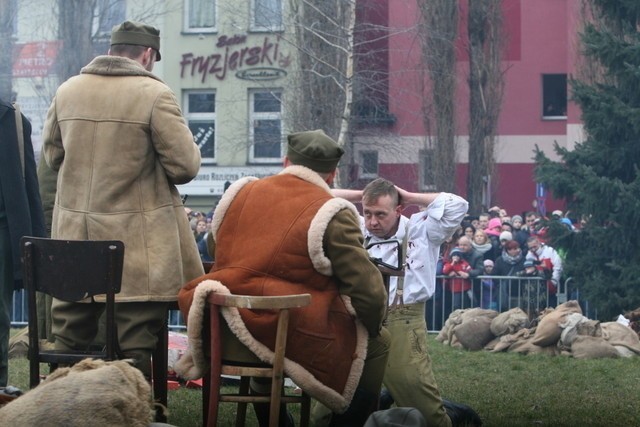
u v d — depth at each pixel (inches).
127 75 506.3
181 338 796.0
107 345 461.7
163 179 506.0
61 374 384.5
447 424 545.6
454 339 1200.8
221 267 445.4
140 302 493.4
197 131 3216.0
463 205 539.8
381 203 539.8
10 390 434.9
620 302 1599.4
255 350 426.0
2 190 554.6
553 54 3161.9
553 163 1768.0
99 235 494.3
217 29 3193.9
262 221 439.8
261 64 3154.5
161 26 3223.4
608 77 1892.2
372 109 3004.4
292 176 448.8
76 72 3225.9
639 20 1870.1
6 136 557.3
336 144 454.3
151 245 498.0
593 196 1690.5
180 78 3218.5
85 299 490.9
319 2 2800.2
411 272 541.6
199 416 629.0
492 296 1425.9
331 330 434.0
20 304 1407.5
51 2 3243.1
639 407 733.9
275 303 413.7
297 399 436.8
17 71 3253.0
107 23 3253.0
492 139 3024.1
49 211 671.8
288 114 2910.9
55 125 511.8
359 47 2901.1
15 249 552.4
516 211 3159.5
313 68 2861.7
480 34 3038.9
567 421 657.6
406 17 3006.9
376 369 471.2
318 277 434.9
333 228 431.5
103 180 496.7
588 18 2928.2
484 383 872.9
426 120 2984.7
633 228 1652.3
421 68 2994.6
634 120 1739.7
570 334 1130.7
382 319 442.9
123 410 371.6
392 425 447.2
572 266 1635.1
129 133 497.0
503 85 3031.5
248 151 3196.4
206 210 3221.0
